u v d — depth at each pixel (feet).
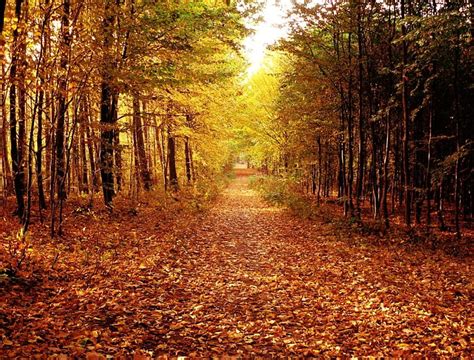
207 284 28.45
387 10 50.01
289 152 93.66
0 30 20.01
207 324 21.09
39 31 28.66
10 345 15.34
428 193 53.47
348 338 19.65
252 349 18.31
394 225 54.39
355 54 56.29
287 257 38.11
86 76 33.42
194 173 109.29
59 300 21.89
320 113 66.13
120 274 28.14
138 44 41.37
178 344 18.38
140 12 40.63
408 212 49.90
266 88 97.81
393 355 17.39
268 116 94.27
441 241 44.24
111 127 41.83
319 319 22.21
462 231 52.60
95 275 27.22
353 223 52.29
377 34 54.24
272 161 132.36
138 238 40.45
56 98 32.83
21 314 18.85
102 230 41.73
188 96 59.26
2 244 31.17
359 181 53.83
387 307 23.59
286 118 71.61
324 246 42.96
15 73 29.17
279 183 102.47
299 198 80.23
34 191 58.34
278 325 21.34
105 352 16.40
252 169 285.02
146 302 23.30
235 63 68.59
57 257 27.35
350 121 56.29
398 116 62.95
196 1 45.39
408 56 51.98
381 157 69.26
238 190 135.44
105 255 31.81
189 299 24.97
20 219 40.52
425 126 63.41
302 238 48.01
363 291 27.02
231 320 21.88
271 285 28.66
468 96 58.13
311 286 28.45
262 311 23.40
